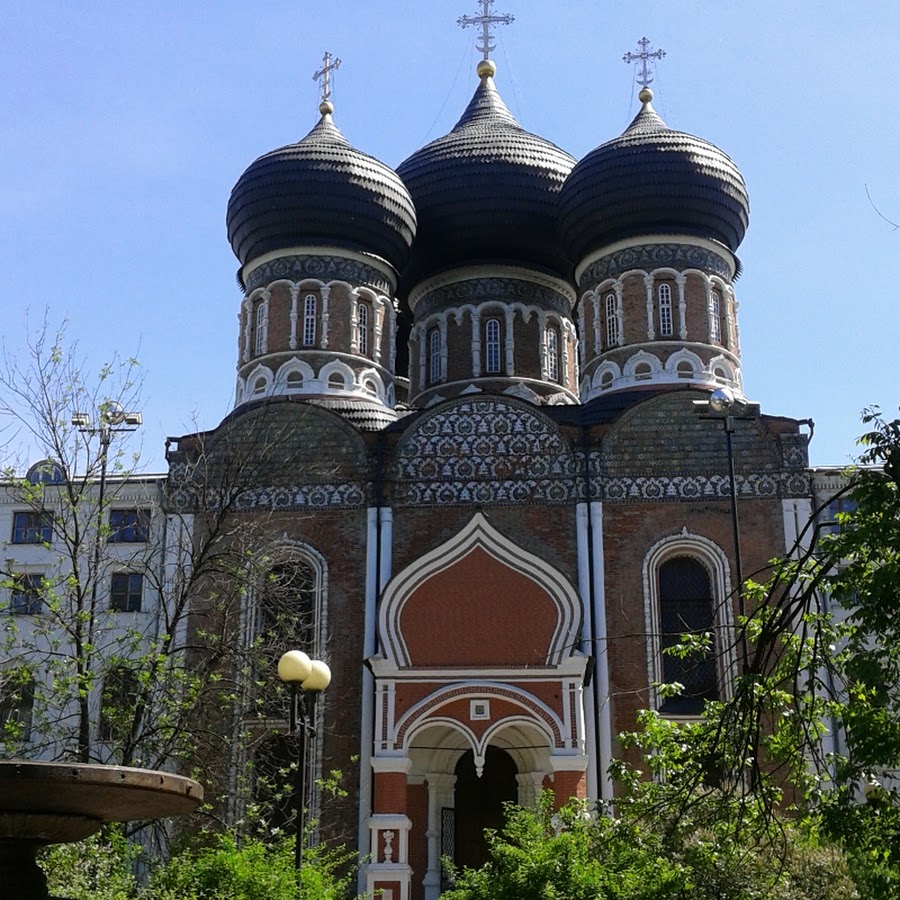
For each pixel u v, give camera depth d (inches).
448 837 1248.8
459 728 1118.4
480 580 1199.6
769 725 1045.2
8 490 1536.7
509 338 1636.3
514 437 1322.6
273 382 1457.9
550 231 1694.1
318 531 1307.8
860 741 519.8
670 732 639.1
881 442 493.4
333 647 1261.1
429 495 1309.1
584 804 796.6
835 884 722.2
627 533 1279.5
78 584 1015.6
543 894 707.4
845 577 510.9
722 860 671.8
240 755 1149.7
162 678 1013.8
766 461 1295.5
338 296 1501.0
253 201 1529.3
